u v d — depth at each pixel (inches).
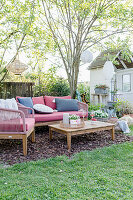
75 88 255.9
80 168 96.7
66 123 147.9
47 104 211.8
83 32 237.8
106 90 339.6
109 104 303.0
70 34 256.4
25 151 118.0
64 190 75.0
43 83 311.3
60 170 94.9
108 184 79.2
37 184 79.7
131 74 322.7
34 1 221.0
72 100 214.7
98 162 105.6
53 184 79.4
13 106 153.3
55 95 319.6
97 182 81.4
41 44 245.8
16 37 236.5
